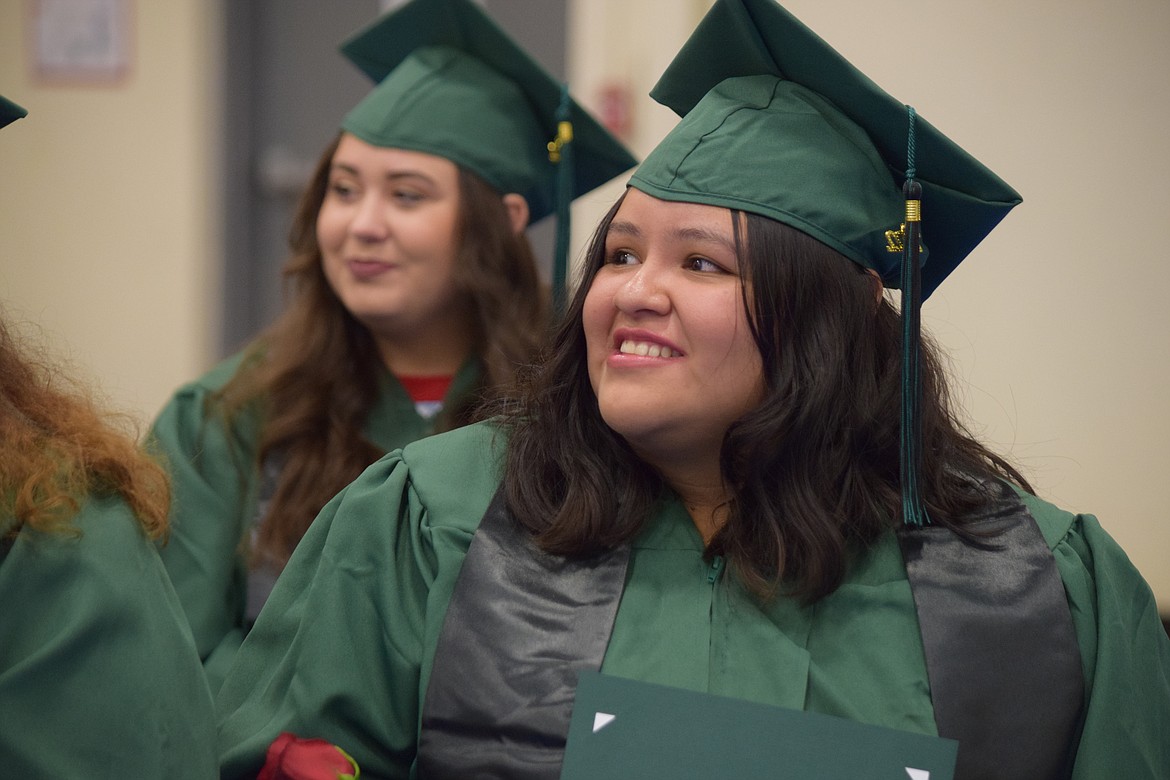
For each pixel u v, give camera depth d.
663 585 2.17
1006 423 4.99
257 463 3.50
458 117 3.67
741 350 2.13
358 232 3.51
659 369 2.12
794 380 2.15
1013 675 2.06
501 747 2.01
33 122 6.43
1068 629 2.12
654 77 5.49
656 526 2.23
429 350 3.68
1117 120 4.83
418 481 2.35
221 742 2.20
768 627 2.11
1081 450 4.93
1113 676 2.10
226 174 6.47
